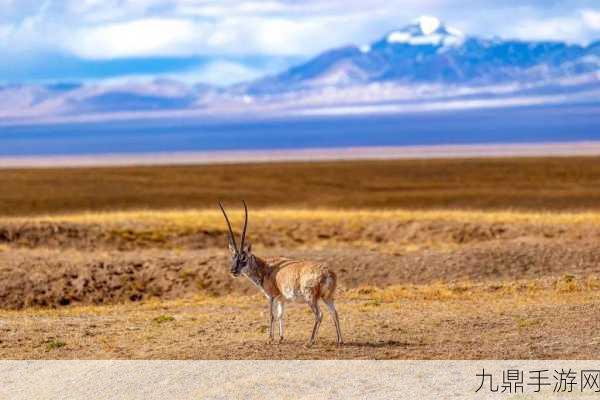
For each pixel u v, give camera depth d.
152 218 104.94
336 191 189.38
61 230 92.44
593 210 134.88
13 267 73.38
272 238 95.31
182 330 45.09
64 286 70.81
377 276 73.06
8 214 140.38
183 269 74.44
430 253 78.75
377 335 41.56
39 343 41.91
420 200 160.62
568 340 39.22
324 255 79.12
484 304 52.69
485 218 101.94
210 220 102.56
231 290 71.12
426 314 48.25
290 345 39.03
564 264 74.81
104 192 179.25
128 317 51.88
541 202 152.62
